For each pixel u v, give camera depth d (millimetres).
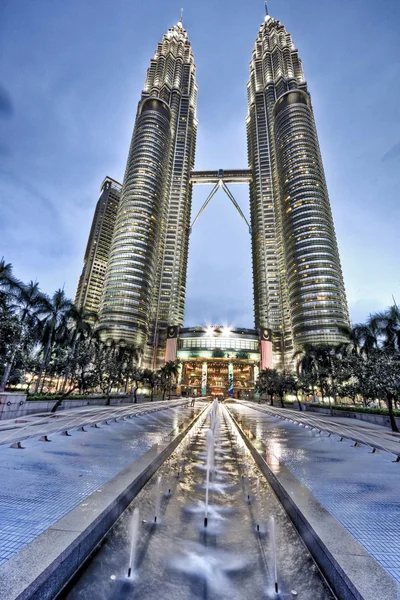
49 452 8609
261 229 147625
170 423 17609
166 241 150125
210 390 122500
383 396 21078
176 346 122250
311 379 46344
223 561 3816
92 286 172125
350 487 6203
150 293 123375
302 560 3902
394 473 7430
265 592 3240
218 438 14273
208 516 5211
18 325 18047
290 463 8375
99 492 5227
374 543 3879
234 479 7594
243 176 169500
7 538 3650
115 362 35531
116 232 128625
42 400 21891
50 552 3254
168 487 6703
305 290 106375
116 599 3033
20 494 5152
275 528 4816
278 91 163625
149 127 147625
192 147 179500
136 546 4086
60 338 34906
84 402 31422
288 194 123500
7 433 11742
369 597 2715
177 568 3621
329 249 108938
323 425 19750
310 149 127000
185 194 163250
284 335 127438
